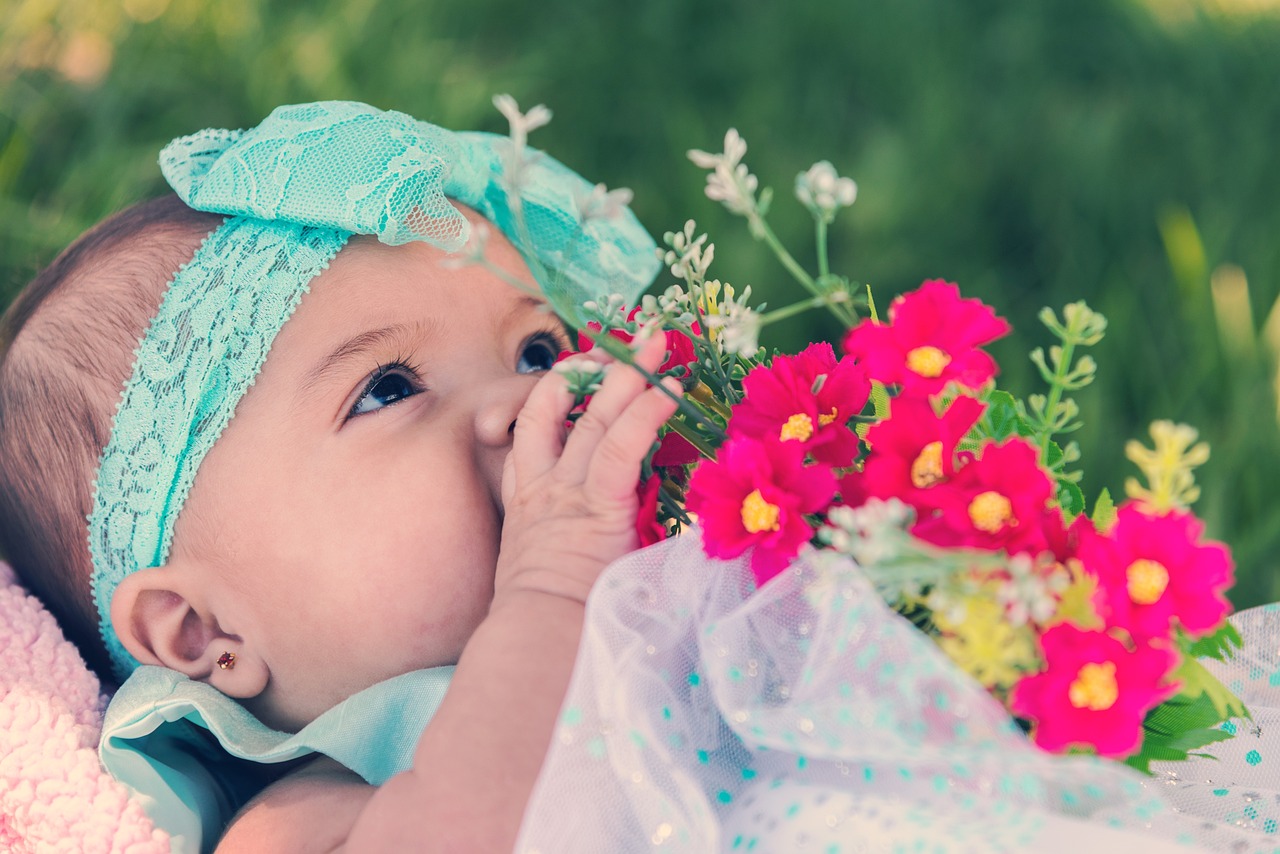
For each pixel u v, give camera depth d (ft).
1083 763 2.79
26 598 4.72
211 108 9.25
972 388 3.13
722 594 3.34
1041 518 3.01
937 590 2.93
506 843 3.37
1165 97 10.58
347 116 4.45
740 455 3.15
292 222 4.40
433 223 4.33
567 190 5.20
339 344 4.27
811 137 9.82
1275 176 9.55
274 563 4.22
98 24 9.75
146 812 4.12
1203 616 2.78
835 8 11.18
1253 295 8.30
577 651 3.51
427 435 4.24
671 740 3.28
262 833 4.00
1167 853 2.95
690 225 3.58
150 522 4.35
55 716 4.28
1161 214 9.25
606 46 10.69
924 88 10.37
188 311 4.37
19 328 4.77
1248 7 12.14
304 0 10.37
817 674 3.04
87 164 8.35
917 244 9.09
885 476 3.05
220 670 4.38
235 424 4.27
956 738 2.88
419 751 3.55
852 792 3.27
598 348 3.82
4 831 4.09
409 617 4.20
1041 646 2.85
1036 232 9.37
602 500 3.56
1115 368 7.90
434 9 10.66
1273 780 3.97
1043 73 10.93
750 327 3.13
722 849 3.29
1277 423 7.26
